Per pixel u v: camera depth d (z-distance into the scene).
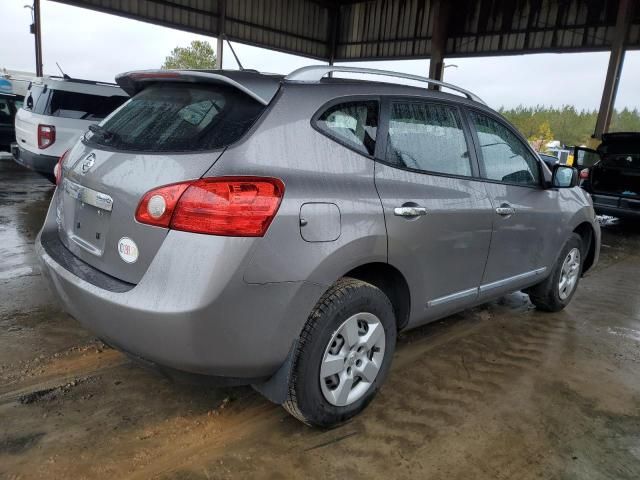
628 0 14.24
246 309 1.93
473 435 2.49
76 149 2.61
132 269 2.01
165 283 1.89
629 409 2.82
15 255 4.73
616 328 4.02
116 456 2.17
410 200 2.52
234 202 1.88
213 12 19.02
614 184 8.73
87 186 2.26
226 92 2.22
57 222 2.69
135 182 2.03
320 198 2.10
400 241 2.45
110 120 2.57
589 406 2.82
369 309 2.37
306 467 2.18
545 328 3.92
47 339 3.15
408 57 20.59
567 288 4.25
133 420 2.42
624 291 5.06
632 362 3.42
